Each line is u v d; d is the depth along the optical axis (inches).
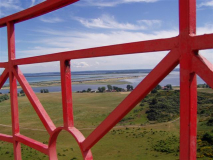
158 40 58.1
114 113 69.9
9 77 111.7
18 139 111.8
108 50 69.6
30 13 96.7
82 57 78.4
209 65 50.8
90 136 79.4
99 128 75.7
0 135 122.2
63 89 87.0
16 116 113.3
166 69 56.8
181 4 53.6
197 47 51.0
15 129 113.7
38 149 101.4
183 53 53.3
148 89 60.8
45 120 98.4
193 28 53.2
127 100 65.9
